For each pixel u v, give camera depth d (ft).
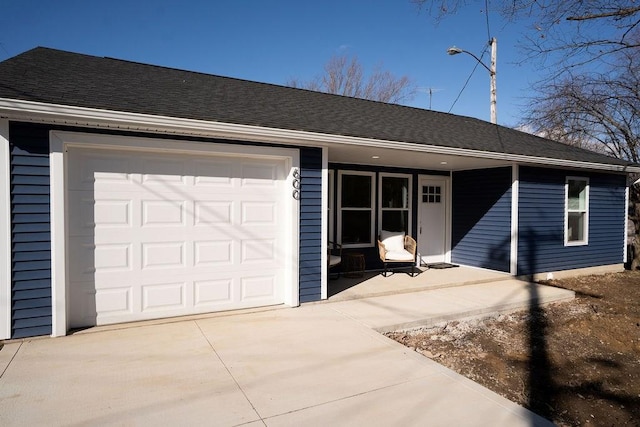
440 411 9.70
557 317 20.76
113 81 18.67
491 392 10.79
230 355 12.98
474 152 23.61
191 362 12.35
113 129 15.05
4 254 13.47
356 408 9.76
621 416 11.21
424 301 20.90
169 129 15.33
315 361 12.63
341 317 17.53
